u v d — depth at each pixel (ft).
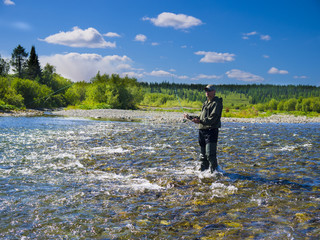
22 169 19.66
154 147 30.55
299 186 16.37
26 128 46.80
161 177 18.24
